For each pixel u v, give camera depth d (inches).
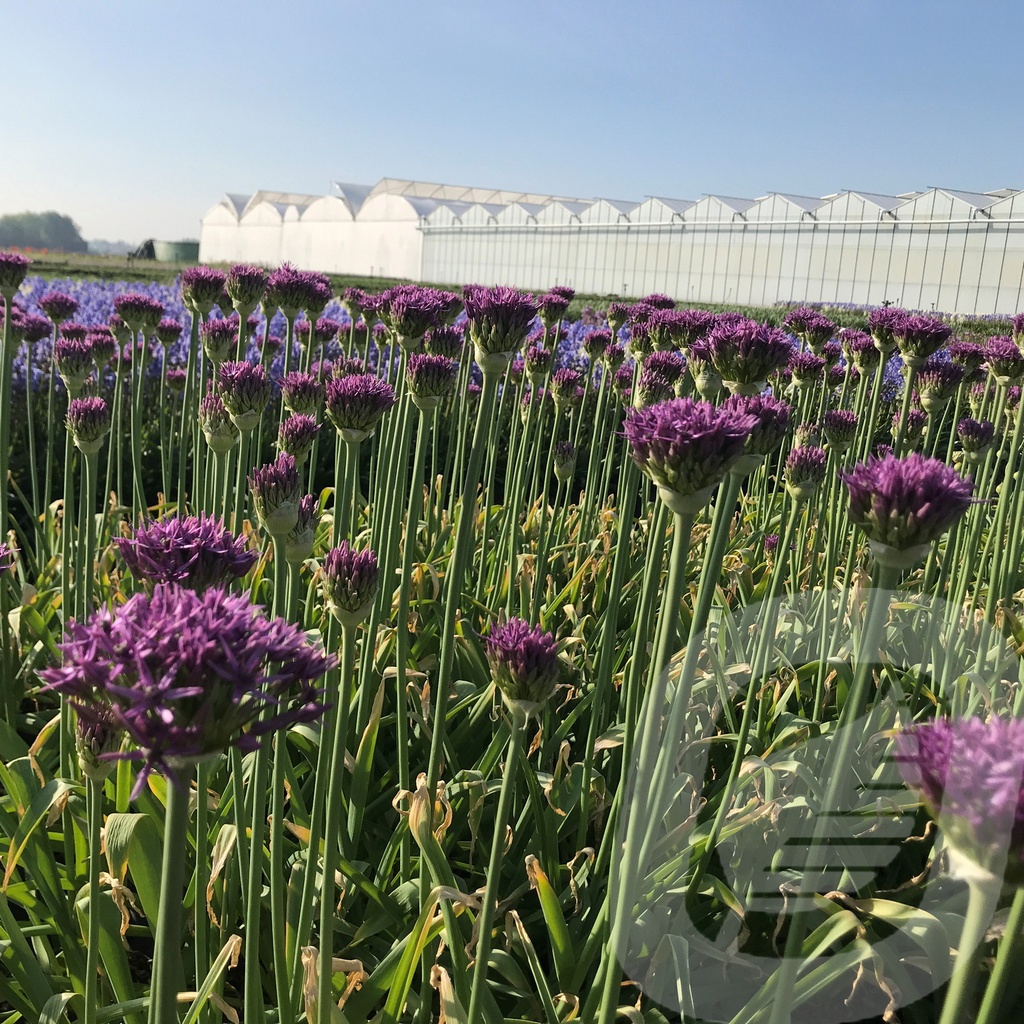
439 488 175.6
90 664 36.0
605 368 180.4
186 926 89.1
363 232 2335.1
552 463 176.1
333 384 99.7
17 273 129.3
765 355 77.9
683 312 143.3
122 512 188.5
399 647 98.0
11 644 131.8
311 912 73.5
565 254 1737.2
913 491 44.4
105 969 86.6
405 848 92.8
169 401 288.5
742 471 66.1
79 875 92.7
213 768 96.6
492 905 60.3
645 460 54.0
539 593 134.5
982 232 1151.0
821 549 163.3
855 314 981.2
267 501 78.3
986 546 148.9
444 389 101.3
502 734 105.4
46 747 115.4
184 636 35.8
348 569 63.9
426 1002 78.2
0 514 135.0
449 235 2032.5
